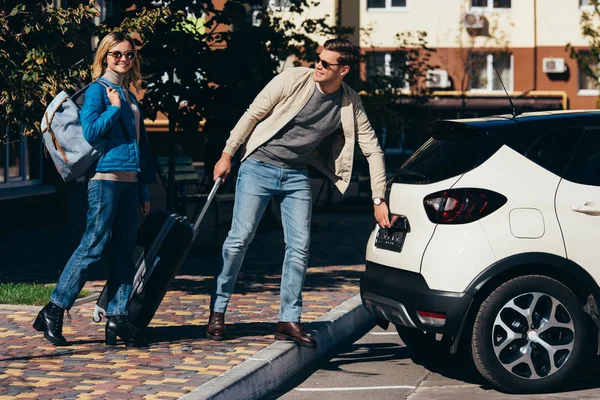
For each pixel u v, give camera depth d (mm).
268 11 16141
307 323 8516
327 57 7172
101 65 7383
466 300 6754
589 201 6926
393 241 7387
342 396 6824
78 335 7832
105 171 7203
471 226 6832
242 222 7629
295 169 7617
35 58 8797
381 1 41906
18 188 17047
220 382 6297
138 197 7461
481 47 41688
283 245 15086
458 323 6770
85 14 9133
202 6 12289
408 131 26312
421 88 26078
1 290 9695
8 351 7211
